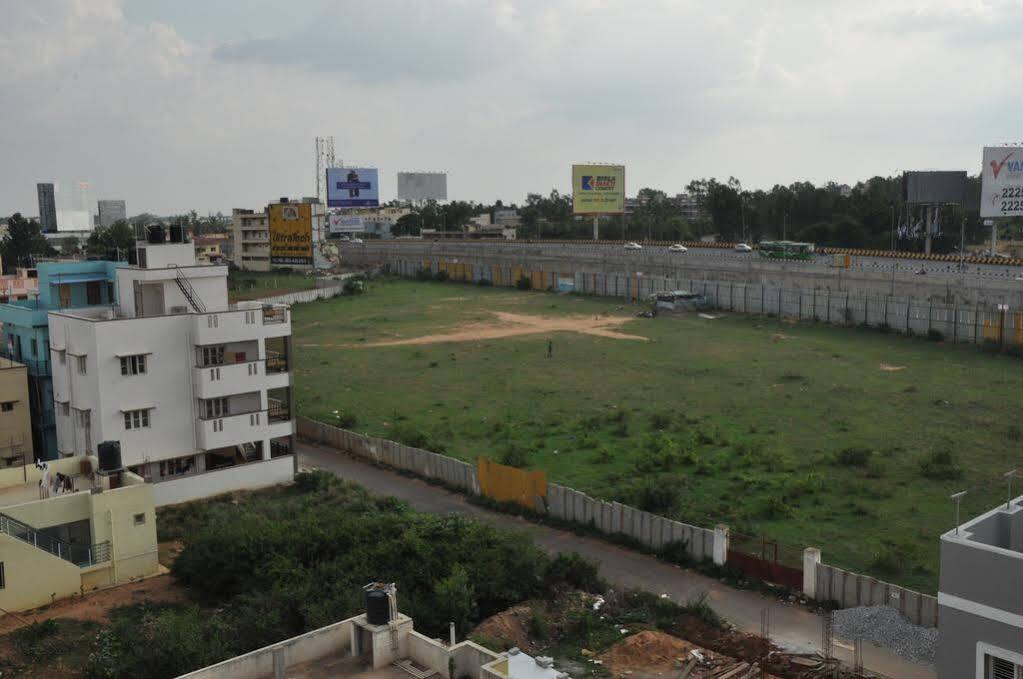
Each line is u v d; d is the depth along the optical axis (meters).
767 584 33.81
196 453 46.38
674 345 86.88
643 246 176.25
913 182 118.19
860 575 31.14
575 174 172.62
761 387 67.88
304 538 34.81
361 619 21.34
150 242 47.47
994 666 19.16
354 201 198.00
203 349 45.91
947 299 92.88
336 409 65.06
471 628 29.77
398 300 129.50
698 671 27.52
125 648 27.78
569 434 56.56
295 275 164.12
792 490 43.59
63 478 39.09
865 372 71.62
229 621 29.66
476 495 45.88
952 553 19.59
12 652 29.19
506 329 100.56
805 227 187.12
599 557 37.44
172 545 40.44
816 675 26.62
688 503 42.62
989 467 47.25
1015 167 104.69
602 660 28.50
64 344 45.06
